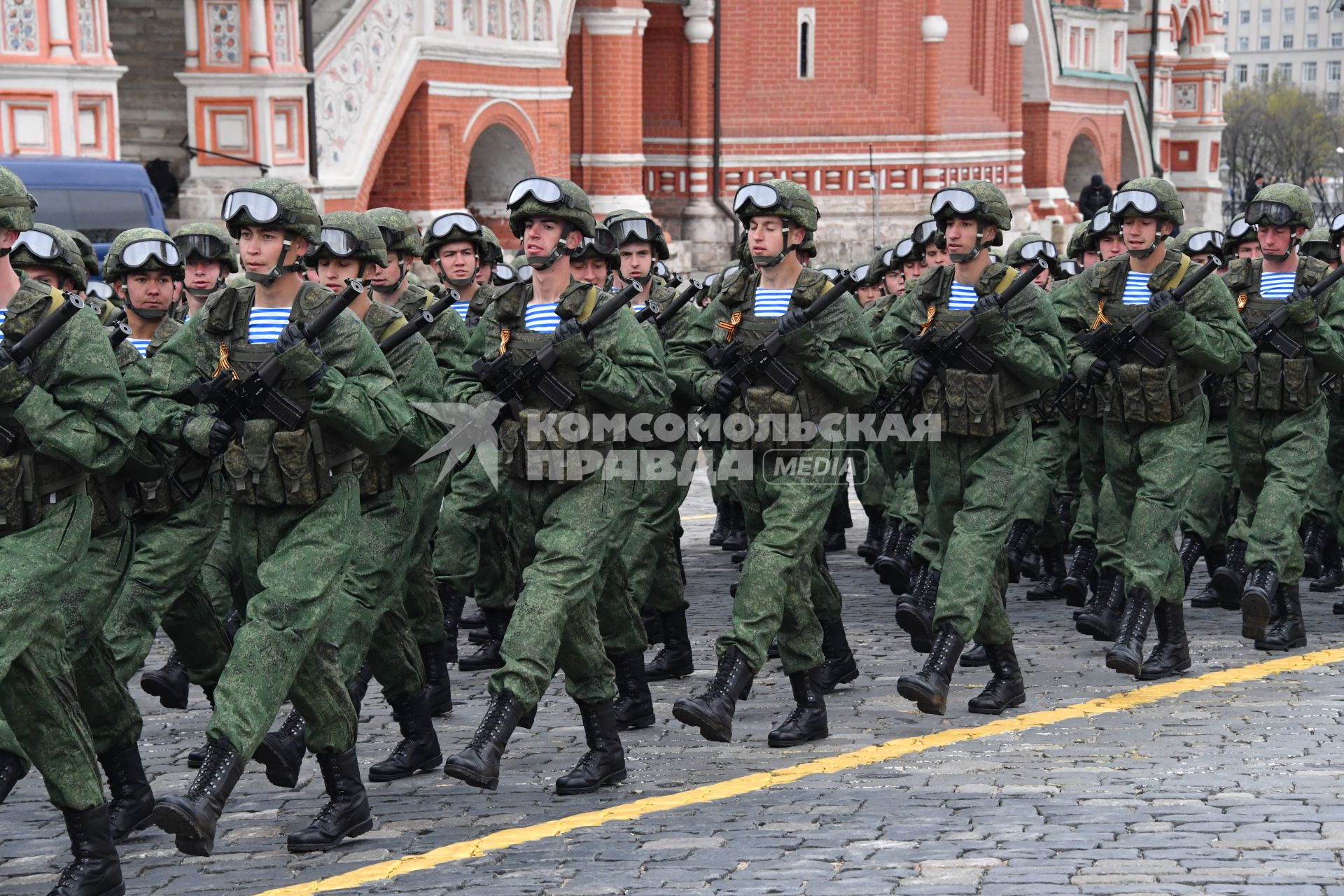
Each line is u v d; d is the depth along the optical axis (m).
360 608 7.93
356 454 7.16
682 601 10.55
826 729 8.90
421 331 9.06
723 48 37.41
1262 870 6.40
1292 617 11.17
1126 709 9.45
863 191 38.25
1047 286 12.93
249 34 24.30
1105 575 11.09
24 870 7.07
